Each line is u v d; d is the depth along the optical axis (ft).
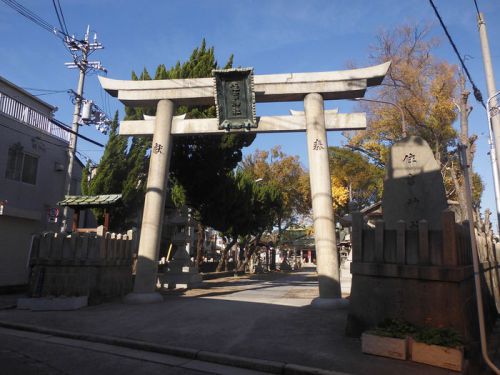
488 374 22.03
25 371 19.26
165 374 19.97
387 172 33.32
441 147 84.43
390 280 25.26
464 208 58.18
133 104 46.88
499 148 35.45
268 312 34.04
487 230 40.96
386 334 22.47
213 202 69.92
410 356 21.61
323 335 26.61
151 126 45.83
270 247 169.07
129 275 46.93
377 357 22.13
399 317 24.45
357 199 139.33
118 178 65.82
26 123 64.69
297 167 146.72
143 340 25.50
